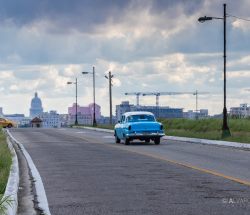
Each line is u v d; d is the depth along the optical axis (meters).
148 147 32.56
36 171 18.92
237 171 18.45
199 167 19.95
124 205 11.66
